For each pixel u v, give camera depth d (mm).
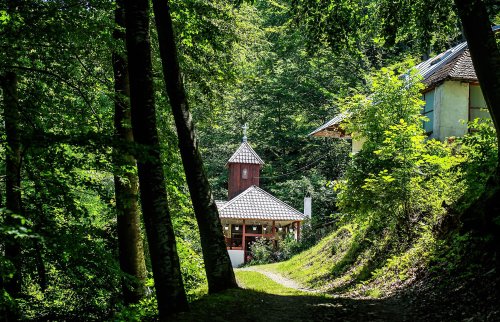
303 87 51812
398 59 39875
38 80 10875
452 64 22812
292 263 27484
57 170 10297
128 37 8703
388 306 10477
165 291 8266
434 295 10453
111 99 11578
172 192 14875
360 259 18625
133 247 11727
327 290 17266
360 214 16109
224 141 56500
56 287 11312
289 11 14344
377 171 15625
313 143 50906
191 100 14570
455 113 22531
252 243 38594
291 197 46250
